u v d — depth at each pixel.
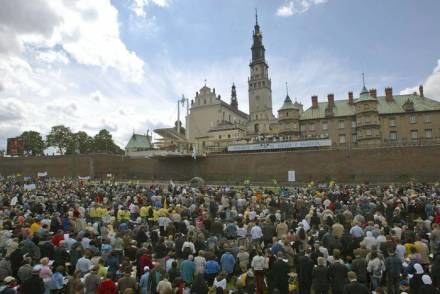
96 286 11.12
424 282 11.01
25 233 14.95
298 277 13.27
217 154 68.94
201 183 55.75
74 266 14.00
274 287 12.57
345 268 11.97
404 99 82.62
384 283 13.48
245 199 27.23
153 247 15.94
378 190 33.81
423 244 13.73
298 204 23.27
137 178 76.00
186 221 18.73
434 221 18.42
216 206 23.73
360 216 17.92
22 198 27.45
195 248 15.51
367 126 78.62
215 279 11.80
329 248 14.69
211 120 105.81
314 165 60.38
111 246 14.76
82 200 27.92
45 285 11.60
